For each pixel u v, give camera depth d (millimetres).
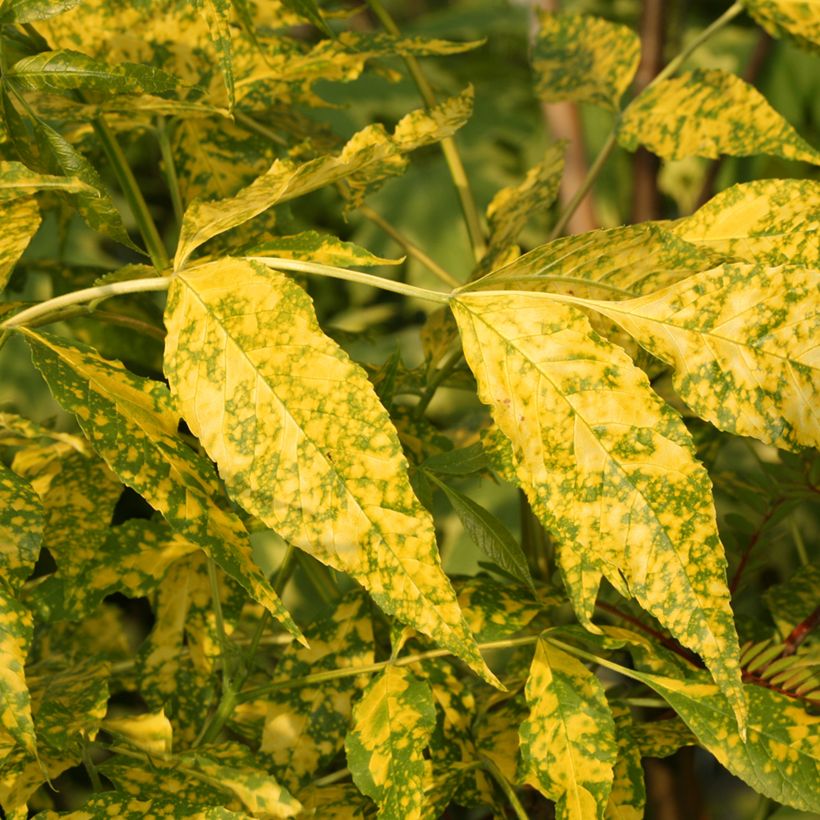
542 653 513
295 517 462
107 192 498
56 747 504
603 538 467
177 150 604
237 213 485
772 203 505
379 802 494
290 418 465
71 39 562
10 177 471
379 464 461
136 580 552
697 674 515
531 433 471
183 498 475
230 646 549
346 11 604
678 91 599
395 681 511
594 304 482
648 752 542
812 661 529
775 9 585
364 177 521
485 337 476
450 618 458
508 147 1728
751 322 477
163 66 570
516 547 518
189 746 550
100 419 473
